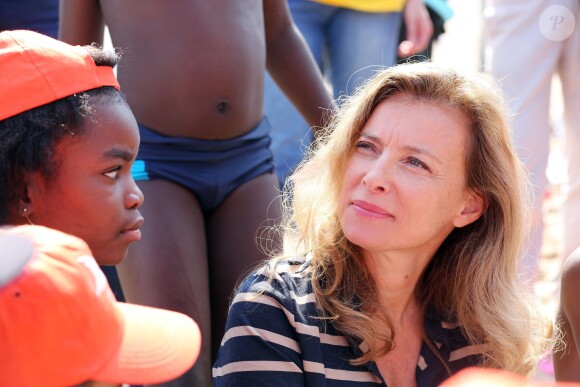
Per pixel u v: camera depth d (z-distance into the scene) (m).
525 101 6.15
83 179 2.88
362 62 6.39
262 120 4.45
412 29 6.47
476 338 3.57
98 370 2.31
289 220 3.78
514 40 6.15
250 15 4.23
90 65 2.95
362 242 3.29
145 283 3.97
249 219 4.29
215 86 4.09
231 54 4.11
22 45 2.84
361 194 3.32
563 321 3.89
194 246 4.10
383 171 3.29
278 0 4.52
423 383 3.47
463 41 12.60
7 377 2.18
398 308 3.52
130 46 4.09
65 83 2.86
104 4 4.16
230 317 3.29
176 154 4.13
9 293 2.20
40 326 2.21
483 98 3.40
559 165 8.69
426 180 3.32
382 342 3.38
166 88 4.07
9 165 2.79
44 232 2.43
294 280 3.39
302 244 3.64
